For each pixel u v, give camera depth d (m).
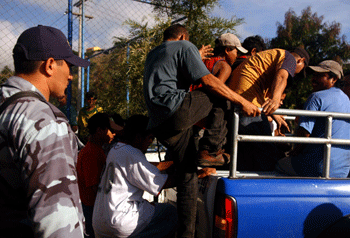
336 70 2.68
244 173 2.46
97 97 5.66
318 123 2.44
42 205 1.01
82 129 5.52
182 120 1.86
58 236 1.02
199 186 2.26
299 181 2.00
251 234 1.84
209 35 5.13
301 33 14.68
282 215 1.91
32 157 1.03
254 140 1.97
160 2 5.21
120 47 5.66
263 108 1.97
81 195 3.00
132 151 2.25
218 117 2.05
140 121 2.39
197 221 2.25
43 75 1.23
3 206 1.09
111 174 2.26
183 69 1.96
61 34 1.29
